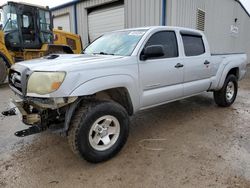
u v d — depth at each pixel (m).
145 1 10.94
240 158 3.29
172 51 4.29
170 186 2.69
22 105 3.23
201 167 3.06
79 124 2.95
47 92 2.80
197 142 3.82
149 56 3.57
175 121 4.86
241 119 4.98
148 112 5.47
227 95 5.86
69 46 11.30
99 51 4.24
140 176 2.90
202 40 5.09
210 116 5.18
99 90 3.07
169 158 3.31
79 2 14.34
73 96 2.88
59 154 3.46
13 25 9.31
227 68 5.55
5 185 2.73
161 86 4.03
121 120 3.33
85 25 14.45
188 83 4.61
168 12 10.26
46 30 10.33
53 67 2.91
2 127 4.49
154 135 4.13
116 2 12.46
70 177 2.89
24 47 9.56
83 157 3.04
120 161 3.25
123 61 3.41
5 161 3.26
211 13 13.62
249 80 11.12
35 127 3.01
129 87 3.45
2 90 7.89
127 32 4.33
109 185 2.73
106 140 3.24
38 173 2.98
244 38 21.02
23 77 3.04
